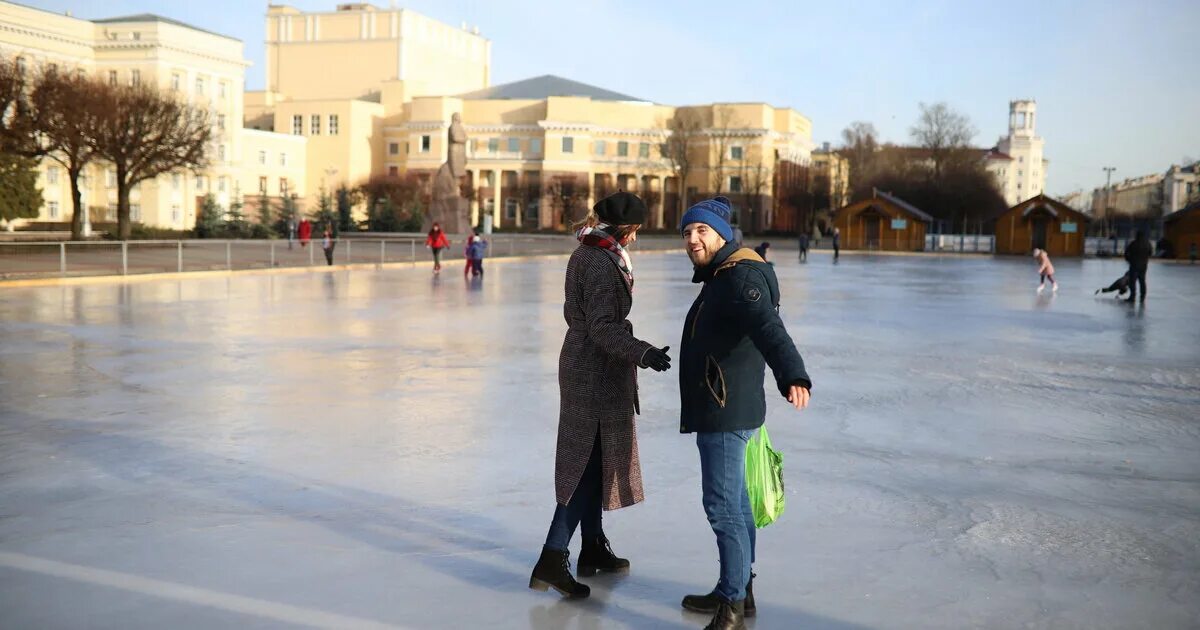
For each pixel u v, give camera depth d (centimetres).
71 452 649
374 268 3725
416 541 473
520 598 404
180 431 719
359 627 369
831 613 389
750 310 358
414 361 1105
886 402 877
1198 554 464
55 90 4391
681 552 464
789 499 552
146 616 376
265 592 404
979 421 794
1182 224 5853
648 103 11281
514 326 1510
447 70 12438
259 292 2288
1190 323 1756
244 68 9075
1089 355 1255
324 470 607
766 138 11000
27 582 411
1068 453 680
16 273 2486
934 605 397
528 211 11075
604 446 412
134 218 8150
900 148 10919
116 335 1348
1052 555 460
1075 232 6369
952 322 1708
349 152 10888
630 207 410
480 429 734
